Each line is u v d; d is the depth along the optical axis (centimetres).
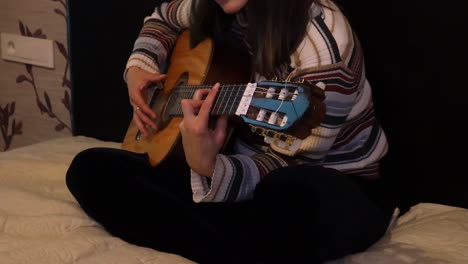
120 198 108
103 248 101
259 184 97
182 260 97
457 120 126
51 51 196
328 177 95
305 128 85
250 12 104
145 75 139
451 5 121
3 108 217
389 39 130
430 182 132
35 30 198
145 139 134
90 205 110
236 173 98
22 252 96
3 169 143
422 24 125
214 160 98
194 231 102
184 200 109
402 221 121
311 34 100
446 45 124
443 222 115
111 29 174
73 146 170
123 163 113
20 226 108
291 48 102
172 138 123
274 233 93
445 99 127
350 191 96
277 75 107
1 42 208
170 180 118
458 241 106
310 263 94
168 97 132
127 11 169
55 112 204
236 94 96
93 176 110
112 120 183
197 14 129
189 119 96
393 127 134
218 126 99
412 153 133
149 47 144
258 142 113
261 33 103
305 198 92
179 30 148
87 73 183
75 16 179
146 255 98
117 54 175
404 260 98
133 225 106
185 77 130
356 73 101
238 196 99
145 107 134
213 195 98
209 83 122
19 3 199
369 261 98
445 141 129
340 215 93
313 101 83
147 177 114
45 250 97
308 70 98
